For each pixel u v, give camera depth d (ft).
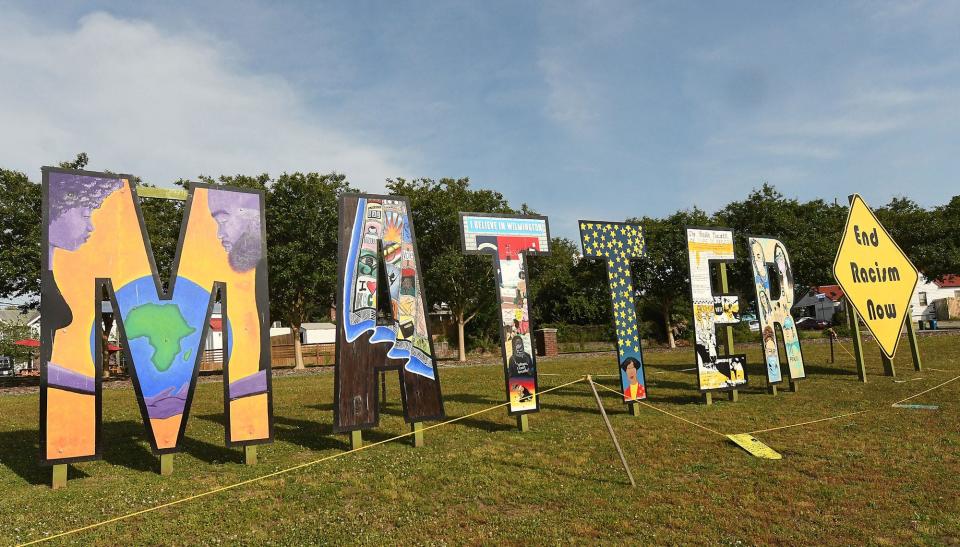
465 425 43.01
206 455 35.09
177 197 33.06
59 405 28.84
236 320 33.40
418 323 38.01
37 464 33.30
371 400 36.11
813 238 121.90
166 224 93.91
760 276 54.95
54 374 28.81
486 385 65.05
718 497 25.48
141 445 38.06
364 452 34.91
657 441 35.88
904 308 62.49
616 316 46.24
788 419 41.45
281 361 120.47
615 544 20.77
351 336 35.88
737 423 40.63
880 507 23.89
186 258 32.63
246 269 34.06
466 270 105.50
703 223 128.57
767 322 54.19
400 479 29.07
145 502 26.27
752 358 90.89
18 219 84.79
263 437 33.27
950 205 128.67
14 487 28.94
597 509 24.34
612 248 47.21
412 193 107.76
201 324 32.60
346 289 36.09
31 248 82.28
